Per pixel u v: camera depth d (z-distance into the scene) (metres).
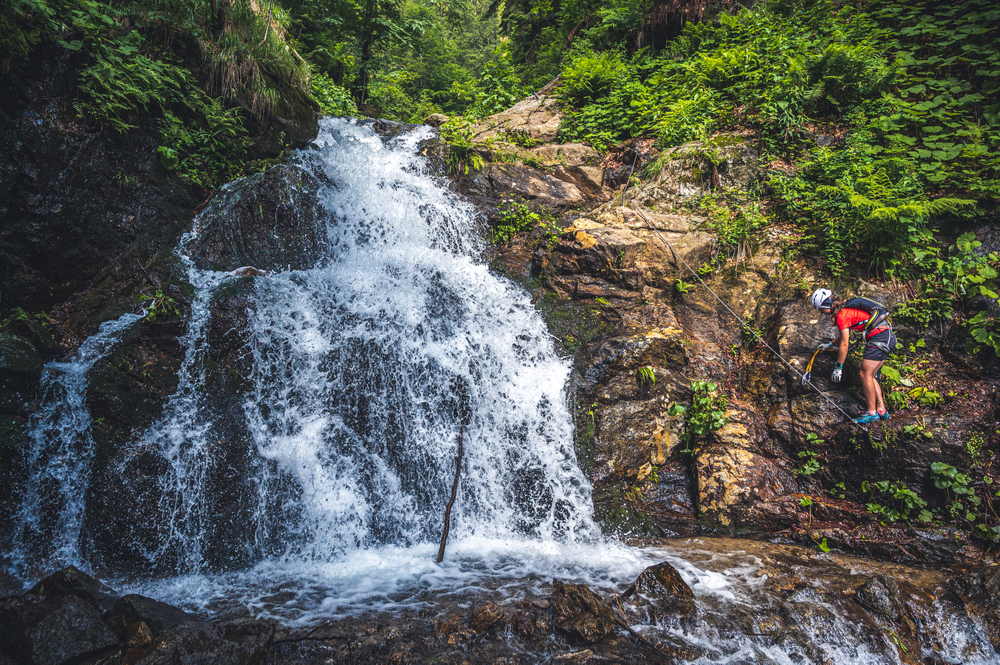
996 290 6.26
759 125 8.85
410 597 4.49
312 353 5.99
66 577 4.07
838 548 5.29
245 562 5.12
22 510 4.77
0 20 5.36
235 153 7.62
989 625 4.14
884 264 6.72
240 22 8.15
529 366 6.63
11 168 5.51
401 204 7.98
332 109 11.27
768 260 7.41
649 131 10.01
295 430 5.66
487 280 7.55
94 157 6.11
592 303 7.30
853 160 7.65
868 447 5.68
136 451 5.02
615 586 4.62
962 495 5.27
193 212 7.03
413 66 20.98
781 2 10.70
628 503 5.95
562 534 5.75
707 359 6.90
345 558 5.33
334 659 3.66
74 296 5.98
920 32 8.73
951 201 6.42
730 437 6.14
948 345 6.21
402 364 6.18
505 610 4.19
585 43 13.00
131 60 6.52
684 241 7.63
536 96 12.58
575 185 9.24
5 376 4.73
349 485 5.66
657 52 12.22
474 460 6.04
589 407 6.34
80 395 5.05
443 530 5.76
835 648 3.93
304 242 7.22
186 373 5.48
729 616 4.18
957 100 8.01
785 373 6.42
